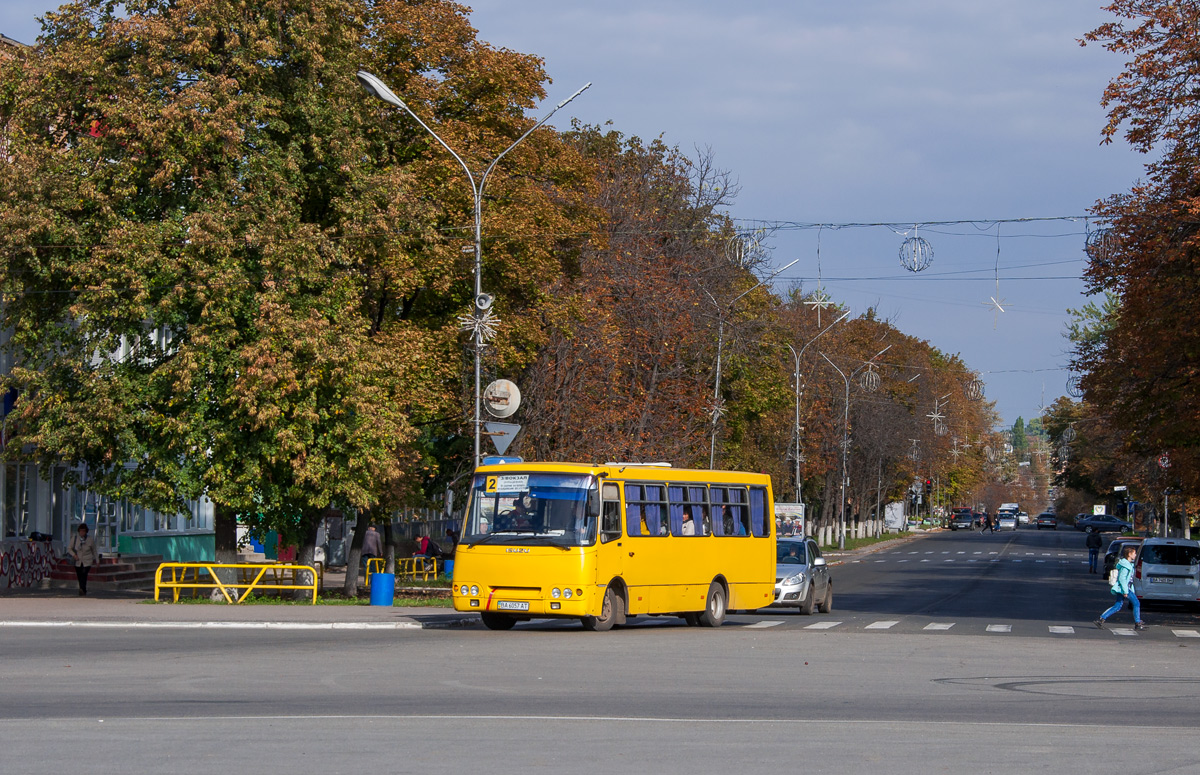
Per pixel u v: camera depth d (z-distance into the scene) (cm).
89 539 3422
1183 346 3175
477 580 2327
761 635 2356
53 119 3064
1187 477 3716
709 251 5134
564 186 4003
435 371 3519
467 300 3634
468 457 3959
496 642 2078
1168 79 2977
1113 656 2002
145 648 1919
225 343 2917
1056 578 5431
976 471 14462
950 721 1180
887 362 10175
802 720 1170
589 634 2292
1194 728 1162
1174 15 2961
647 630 2480
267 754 944
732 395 6200
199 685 1411
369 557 4141
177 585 3030
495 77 3659
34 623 2422
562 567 2281
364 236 3170
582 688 1417
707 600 2686
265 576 3672
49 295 3088
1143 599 3622
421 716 1159
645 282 4403
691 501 2659
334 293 3089
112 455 3067
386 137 3556
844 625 2789
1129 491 7912
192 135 2888
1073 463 11838
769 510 2998
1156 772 906
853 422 8369
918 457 10131
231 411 2955
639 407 4209
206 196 2970
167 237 2936
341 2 3130
